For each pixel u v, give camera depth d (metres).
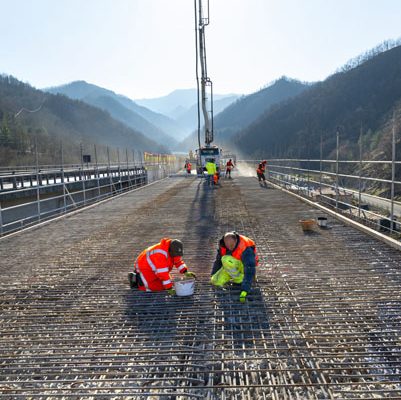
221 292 4.40
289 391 2.62
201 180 24.59
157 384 2.78
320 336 3.32
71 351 3.26
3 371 3.00
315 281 4.65
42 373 2.95
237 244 4.29
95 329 3.64
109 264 5.85
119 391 2.71
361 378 2.73
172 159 42.09
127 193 16.69
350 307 3.88
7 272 5.57
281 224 8.34
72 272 5.49
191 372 2.87
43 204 17.97
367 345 3.16
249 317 3.72
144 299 4.32
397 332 3.35
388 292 4.24
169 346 3.26
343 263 5.35
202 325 3.62
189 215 10.12
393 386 2.64
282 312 3.83
